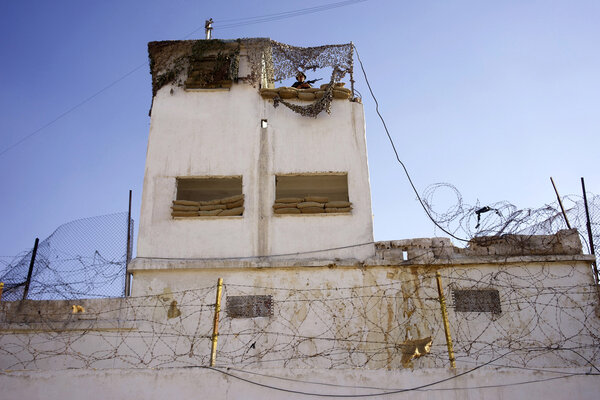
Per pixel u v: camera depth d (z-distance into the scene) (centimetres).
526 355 1158
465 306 1241
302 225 1319
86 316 1191
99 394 878
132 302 1219
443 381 879
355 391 876
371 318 1206
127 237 1277
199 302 1226
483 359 1158
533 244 1259
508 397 868
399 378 882
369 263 1247
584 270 1227
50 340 1167
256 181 1369
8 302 1192
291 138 1416
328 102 1429
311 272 1257
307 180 1454
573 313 1189
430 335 1184
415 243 1274
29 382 882
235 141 1412
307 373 887
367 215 1331
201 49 1493
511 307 1201
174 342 1183
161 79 1481
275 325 1203
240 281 1249
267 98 1459
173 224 1323
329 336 1192
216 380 887
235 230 1315
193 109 1449
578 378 873
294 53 1512
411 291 1227
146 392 880
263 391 879
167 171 1382
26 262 1241
